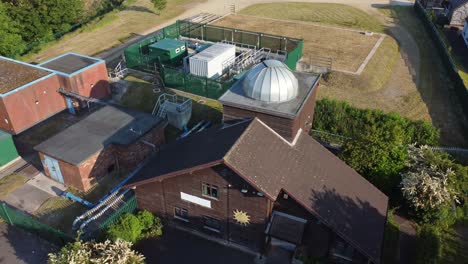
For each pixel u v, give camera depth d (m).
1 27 57.38
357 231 24.61
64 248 23.67
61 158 31.11
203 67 45.81
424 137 36.75
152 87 47.25
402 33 66.00
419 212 29.30
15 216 28.78
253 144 25.41
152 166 28.80
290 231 25.08
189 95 45.41
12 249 27.45
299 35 64.88
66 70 42.97
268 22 71.69
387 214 28.31
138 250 27.31
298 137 29.11
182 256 26.98
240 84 30.67
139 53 52.66
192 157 26.33
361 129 38.25
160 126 36.41
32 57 58.25
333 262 25.95
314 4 83.12
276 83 27.41
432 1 77.06
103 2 83.38
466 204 29.94
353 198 26.84
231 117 29.05
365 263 25.17
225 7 81.19
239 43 58.69
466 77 52.22
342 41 62.12
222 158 23.06
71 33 66.88
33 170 35.38
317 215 23.80
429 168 29.77
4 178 34.41
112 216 28.11
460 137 38.75
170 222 29.50
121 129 34.91
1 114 38.91
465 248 27.78
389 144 31.38
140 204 29.89
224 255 27.12
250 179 22.98
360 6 81.44
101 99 46.31
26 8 62.66
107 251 23.17
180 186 26.73
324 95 45.97
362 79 48.53
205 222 28.08
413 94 46.41
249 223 26.09
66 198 31.83
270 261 26.47
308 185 25.47
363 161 30.70
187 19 73.00
